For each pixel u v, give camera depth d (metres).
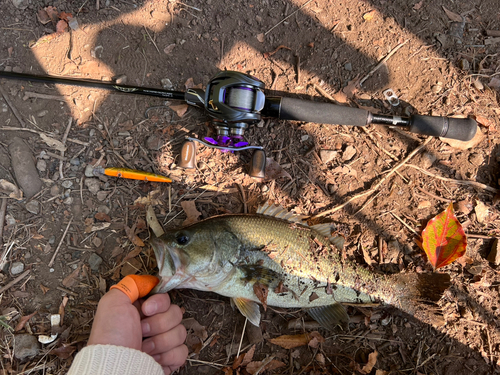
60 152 0.46
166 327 0.40
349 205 0.48
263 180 0.48
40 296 0.45
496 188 0.48
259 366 0.45
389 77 0.49
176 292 0.46
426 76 0.49
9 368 0.43
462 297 0.48
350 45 0.49
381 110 0.49
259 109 0.42
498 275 0.48
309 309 0.45
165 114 0.47
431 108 0.49
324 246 0.43
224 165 0.48
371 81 0.49
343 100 0.49
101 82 0.46
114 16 0.47
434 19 0.49
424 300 0.44
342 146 0.49
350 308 0.47
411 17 0.49
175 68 0.48
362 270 0.43
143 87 0.45
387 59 0.49
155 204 0.46
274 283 0.42
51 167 0.46
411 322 0.47
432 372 0.46
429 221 0.47
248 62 0.49
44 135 0.46
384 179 0.48
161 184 0.47
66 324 0.45
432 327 0.47
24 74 0.45
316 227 0.44
